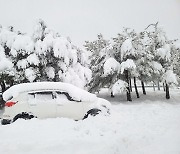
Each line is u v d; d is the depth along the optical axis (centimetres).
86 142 628
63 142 619
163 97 2802
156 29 2759
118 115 1105
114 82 2452
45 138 655
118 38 2572
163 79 2638
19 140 637
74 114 966
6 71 1781
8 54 1981
